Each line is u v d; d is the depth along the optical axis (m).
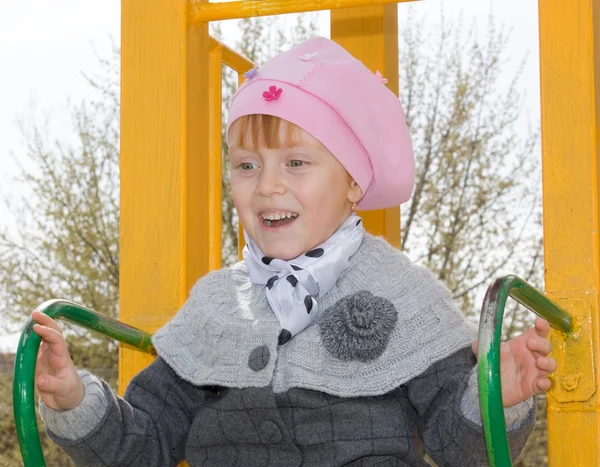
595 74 1.69
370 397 1.64
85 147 7.75
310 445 1.63
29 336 1.42
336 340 1.65
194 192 1.98
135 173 1.97
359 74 1.81
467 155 7.18
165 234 1.94
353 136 1.78
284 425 1.64
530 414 1.46
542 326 1.33
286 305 1.70
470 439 1.49
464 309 6.98
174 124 1.95
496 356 1.27
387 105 1.84
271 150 1.74
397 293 1.70
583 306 1.63
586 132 1.65
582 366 1.63
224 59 2.45
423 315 1.67
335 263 1.72
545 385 1.32
